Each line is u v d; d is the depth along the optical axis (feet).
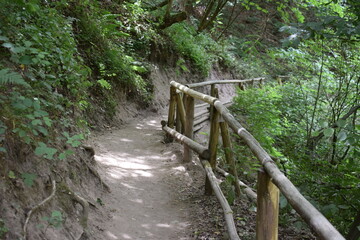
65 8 23.24
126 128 24.61
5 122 8.97
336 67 19.61
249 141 9.08
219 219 12.35
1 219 7.27
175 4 49.24
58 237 8.57
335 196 12.00
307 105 24.45
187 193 14.85
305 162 13.89
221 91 50.75
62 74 14.05
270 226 7.49
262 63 60.95
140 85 30.42
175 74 40.29
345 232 11.47
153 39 36.27
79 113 15.80
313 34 12.66
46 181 9.50
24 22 13.10
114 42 29.96
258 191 7.62
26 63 10.38
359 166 13.71
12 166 8.64
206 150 14.51
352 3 12.76
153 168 17.26
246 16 75.66
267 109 24.67
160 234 11.25
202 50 48.16
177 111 21.72
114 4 32.96
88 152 13.83
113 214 11.90
